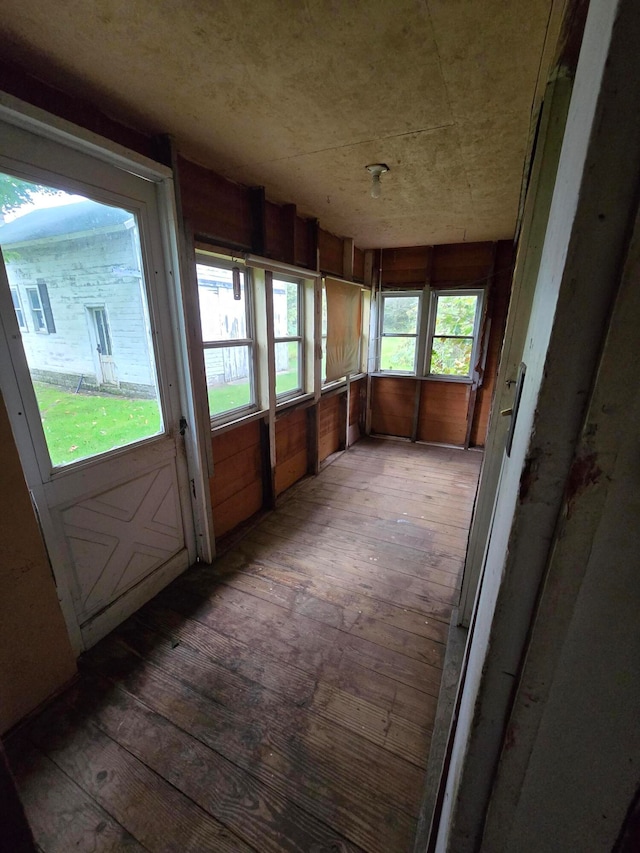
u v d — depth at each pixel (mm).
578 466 301
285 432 3201
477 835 484
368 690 1482
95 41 1094
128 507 1804
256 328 2643
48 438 1430
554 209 473
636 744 355
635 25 217
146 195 1691
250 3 957
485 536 1584
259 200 2371
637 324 259
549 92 1012
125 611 1821
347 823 1084
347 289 3885
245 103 1426
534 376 359
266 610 1901
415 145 1762
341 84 1302
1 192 1197
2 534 1228
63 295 1423
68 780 1183
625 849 397
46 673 1398
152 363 1851
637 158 234
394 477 3607
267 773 1203
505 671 394
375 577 2164
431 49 1129
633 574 312
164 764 1226
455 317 4270
